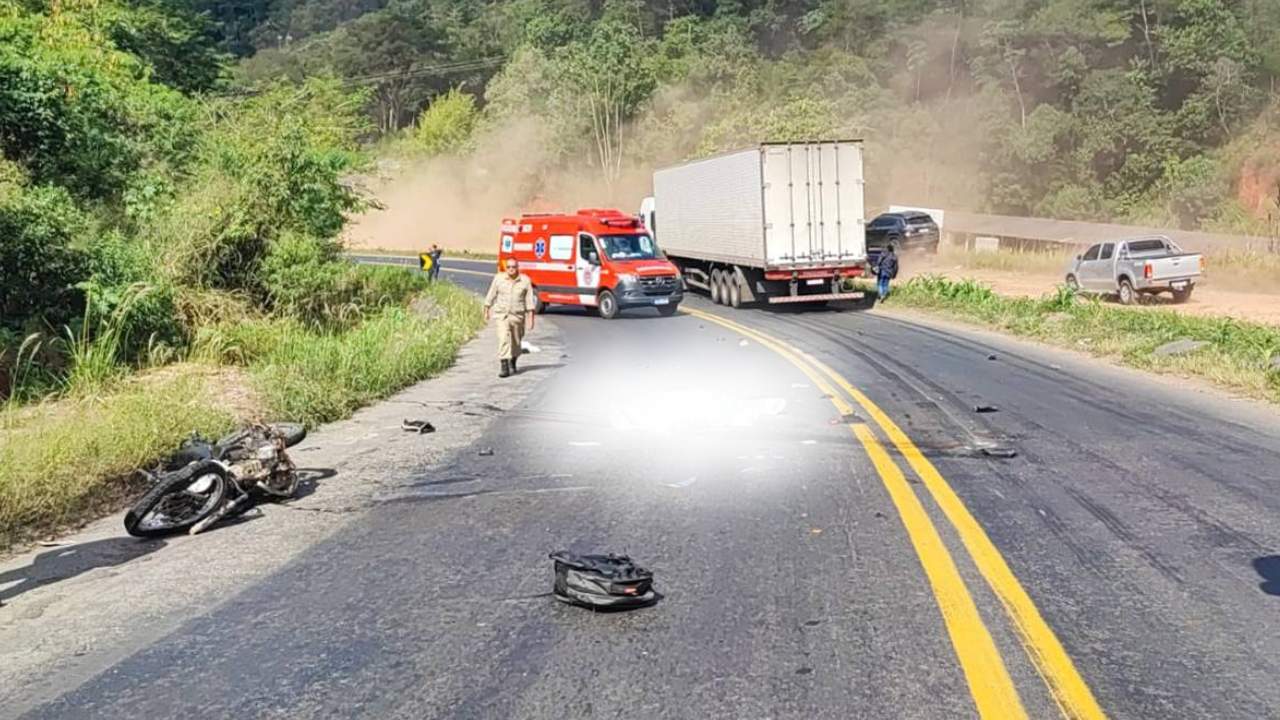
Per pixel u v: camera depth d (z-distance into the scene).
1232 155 51.88
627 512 7.09
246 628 5.07
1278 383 12.38
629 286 25.61
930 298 25.69
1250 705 3.99
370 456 9.43
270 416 11.07
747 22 98.00
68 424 9.03
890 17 83.88
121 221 19.05
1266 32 59.59
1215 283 28.53
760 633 4.80
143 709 4.16
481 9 132.38
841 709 3.99
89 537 7.06
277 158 21.20
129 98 22.27
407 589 5.59
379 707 4.11
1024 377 13.87
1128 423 10.32
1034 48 64.62
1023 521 6.63
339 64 104.56
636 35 84.00
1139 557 5.86
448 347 17.72
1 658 4.81
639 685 4.25
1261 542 6.14
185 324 16.91
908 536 6.31
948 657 4.47
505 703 4.11
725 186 27.23
